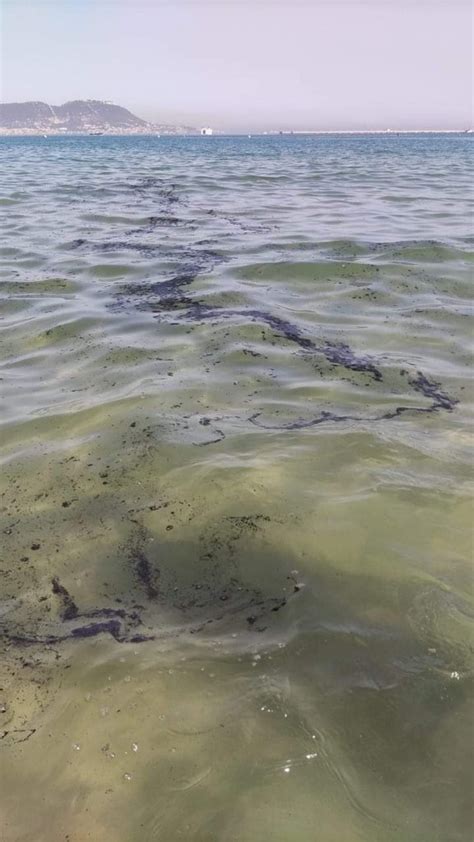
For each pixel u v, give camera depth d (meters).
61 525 3.41
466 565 2.99
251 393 4.91
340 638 2.60
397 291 7.65
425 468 3.82
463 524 3.29
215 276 8.39
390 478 3.71
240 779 2.08
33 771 2.13
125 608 2.84
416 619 2.68
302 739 2.19
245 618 2.74
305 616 2.73
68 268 9.00
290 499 3.51
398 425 4.38
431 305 7.11
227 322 6.54
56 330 6.44
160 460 3.93
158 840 1.92
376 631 2.62
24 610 2.84
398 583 2.88
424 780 2.05
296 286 7.96
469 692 2.34
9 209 14.99
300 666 2.48
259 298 7.45
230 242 10.70
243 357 5.62
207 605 2.83
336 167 31.88
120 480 3.76
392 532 3.23
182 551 3.18
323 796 2.02
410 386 5.07
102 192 19.03
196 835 1.92
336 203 16.14
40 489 3.72
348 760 2.12
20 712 2.34
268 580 2.96
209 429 4.31
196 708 2.32
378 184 21.72
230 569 3.04
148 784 2.07
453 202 16.09
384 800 2.00
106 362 5.58
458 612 2.71
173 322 6.58
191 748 2.18
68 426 4.43
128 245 10.60
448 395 4.91
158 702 2.35
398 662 2.47
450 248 9.65
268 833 1.92
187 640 2.63
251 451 4.01
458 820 1.93
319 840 1.90
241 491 3.60
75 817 1.99
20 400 4.88
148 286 8.00
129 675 2.47
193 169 30.12
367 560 3.04
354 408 4.66
